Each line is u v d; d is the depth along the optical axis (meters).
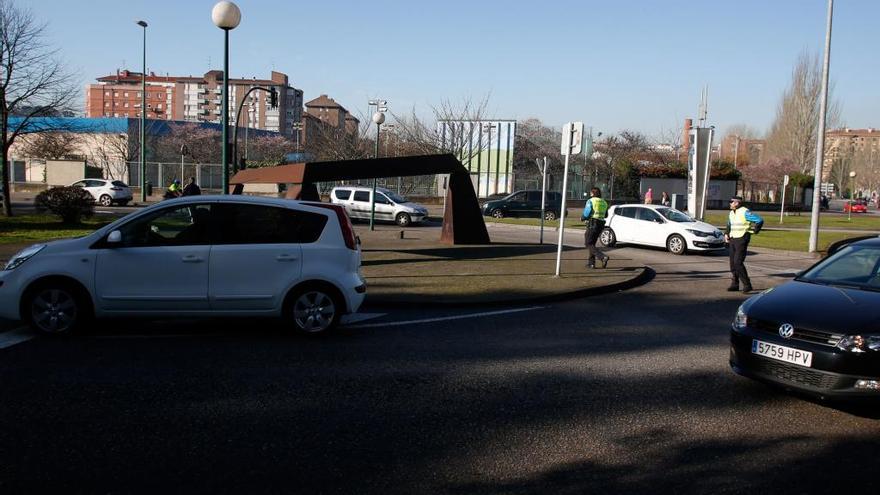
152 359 6.59
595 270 14.33
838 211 64.62
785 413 5.43
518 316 9.48
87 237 7.54
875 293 5.88
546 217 38.22
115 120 54.16
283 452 4.36
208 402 5.33
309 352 7.03
